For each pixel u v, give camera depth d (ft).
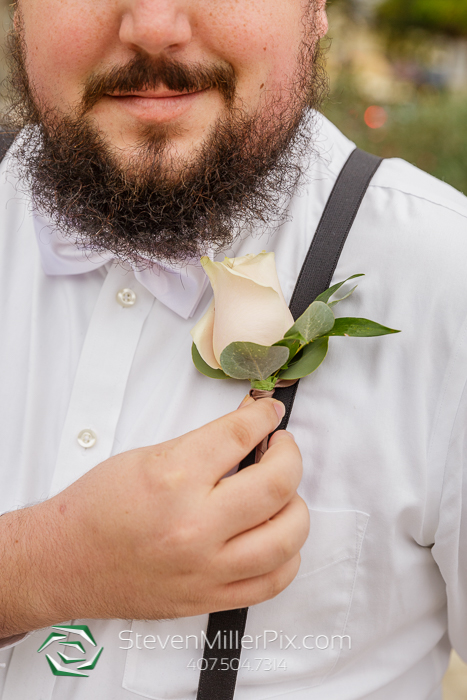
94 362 1.93
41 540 1.71
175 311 1.92
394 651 1.93
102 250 1.90
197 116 1.76
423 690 2.03
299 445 1.87
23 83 1.94
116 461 1.70
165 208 1.80
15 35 1.95
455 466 1.82
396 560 1.85
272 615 1.87
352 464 1.84
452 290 1.84
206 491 1.63
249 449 1.67
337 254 1.90
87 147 1.79
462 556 1.85
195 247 1.84
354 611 1.87
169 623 1.84
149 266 1.88
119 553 1.65
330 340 1.88
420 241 1.88
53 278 2.04
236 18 1.71
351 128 7.39
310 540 1.86
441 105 7.68
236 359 1.68
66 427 1.92
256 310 1.67
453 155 7.06
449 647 2.13
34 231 2.08
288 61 1.80
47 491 1.95
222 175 1.80
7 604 1.73
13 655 1.88
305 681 1.89
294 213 1.97
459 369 1.82
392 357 1.85
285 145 1.89
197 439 1.66
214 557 1.64
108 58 1.73
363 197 1.96
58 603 1.71
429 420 1.83
